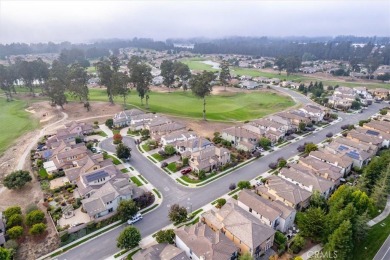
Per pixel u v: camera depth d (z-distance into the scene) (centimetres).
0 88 16200
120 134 10669
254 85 19175
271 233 5028
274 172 7762
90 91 17925
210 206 6312
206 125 11394
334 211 5388
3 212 6009
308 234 5062
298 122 11131
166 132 10112
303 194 6194
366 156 8094
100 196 6172
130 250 5103
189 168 7881
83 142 9631
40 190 6969
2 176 7625
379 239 5344
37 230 5334
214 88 18688
